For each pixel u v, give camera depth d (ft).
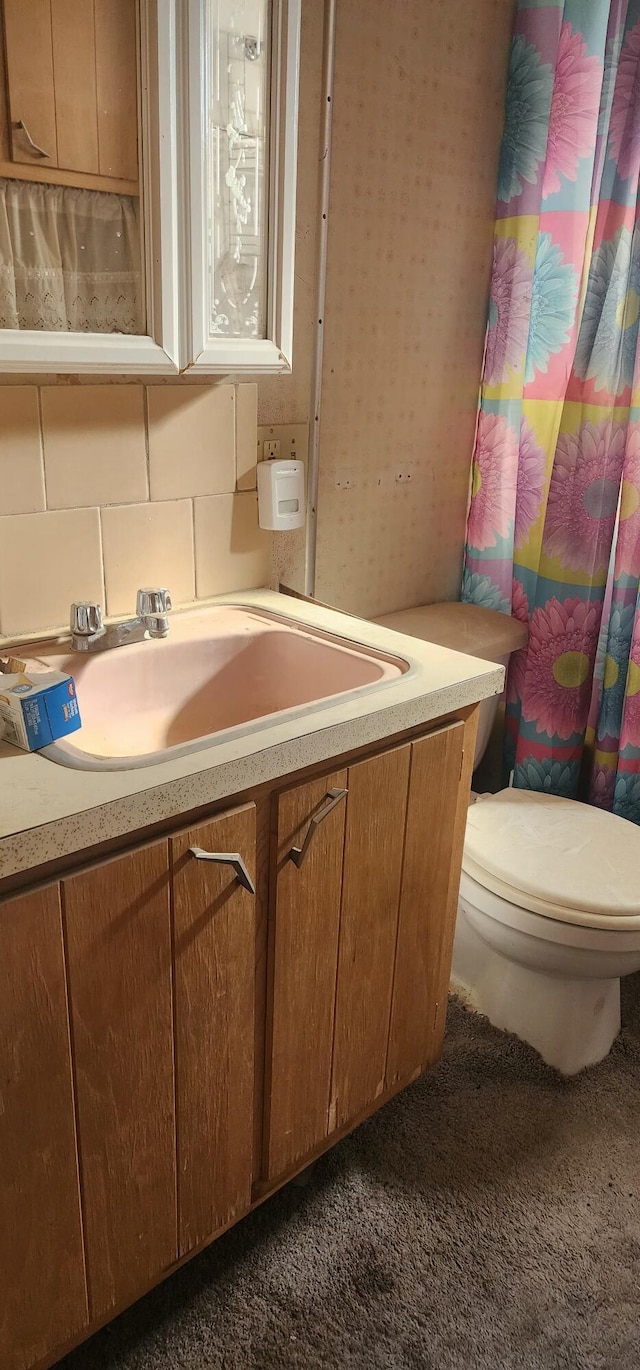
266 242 4.21
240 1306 4.19
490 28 5.82
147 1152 3.64
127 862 3.14
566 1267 4.43
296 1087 4.23
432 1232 4.57
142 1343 4.02
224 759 3.32
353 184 5.30
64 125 3.49
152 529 4.81
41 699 3.31
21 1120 3.15
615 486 6.24
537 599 6.58
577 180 5.96
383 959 4.47
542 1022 5.60
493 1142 5.07
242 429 5.06
